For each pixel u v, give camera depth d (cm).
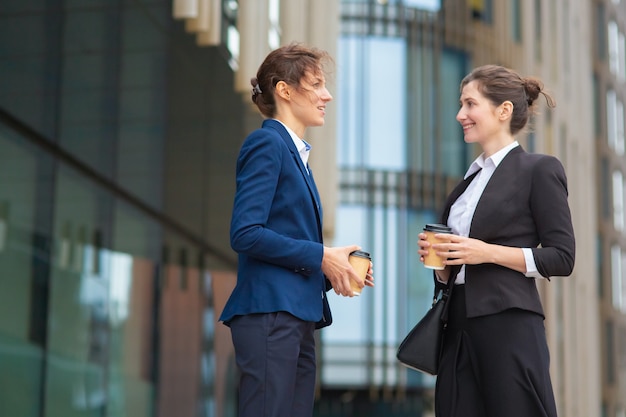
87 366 1296
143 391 1478
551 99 428
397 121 2508
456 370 410
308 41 1420
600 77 3975
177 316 1641
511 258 394
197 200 1614
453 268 414
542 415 392
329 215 1502
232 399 1848
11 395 1088
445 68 2531
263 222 383
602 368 3747
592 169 3108
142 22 1059
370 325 2475
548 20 2661
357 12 2523
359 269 395
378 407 2625
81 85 1201
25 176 1158
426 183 2498
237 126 1402
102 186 1400
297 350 388
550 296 2444
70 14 1023
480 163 422
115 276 1425
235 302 393
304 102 410
